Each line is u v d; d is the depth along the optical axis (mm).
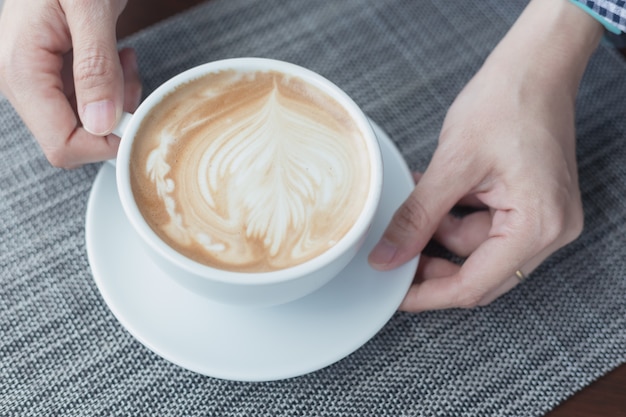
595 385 380
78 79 367
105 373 371
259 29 469
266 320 364
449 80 462
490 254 381
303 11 478
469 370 382
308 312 367
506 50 415
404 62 466
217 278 320
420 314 395
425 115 450
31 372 369
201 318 362
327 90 369
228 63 369
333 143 362
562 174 389
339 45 469
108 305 358
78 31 375
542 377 380
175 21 463
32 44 392
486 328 393
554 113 398
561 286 405
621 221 424
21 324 380
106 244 370
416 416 370
